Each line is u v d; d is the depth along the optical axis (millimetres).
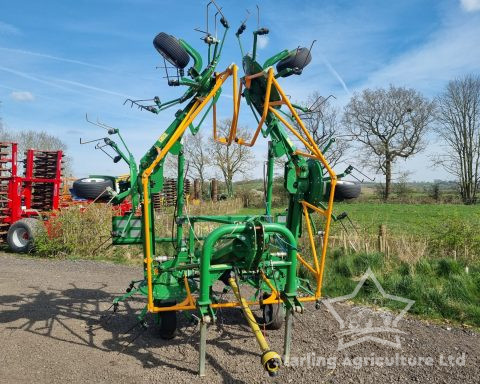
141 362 4520
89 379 4129
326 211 4711
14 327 5512
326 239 4641
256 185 34812
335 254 9109
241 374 4262
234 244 4328
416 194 37906
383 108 39594
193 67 4785
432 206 28422
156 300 4844
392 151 39500
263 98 5285
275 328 5484
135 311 6199
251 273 4758
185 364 4469
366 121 40344
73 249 11281
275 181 25500
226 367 4406
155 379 4141
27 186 12891
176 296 4852
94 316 5980
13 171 12508
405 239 9820
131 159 4988
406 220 18000
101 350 4820
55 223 11430
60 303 6609
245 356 4688
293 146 5199
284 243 4922
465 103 37250
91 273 8961
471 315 6145
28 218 11977
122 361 4535
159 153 4398
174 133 4453
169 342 5055
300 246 9242
